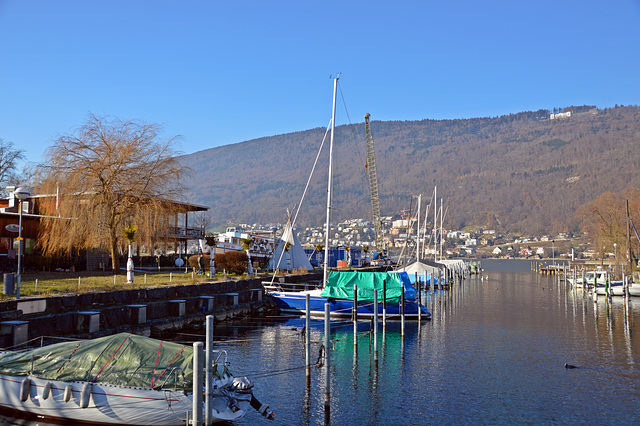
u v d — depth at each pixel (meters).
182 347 18.95
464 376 26.16
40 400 17.44
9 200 52.06
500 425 19.52
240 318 44.62
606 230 111.19
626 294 47.25
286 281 59.84
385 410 20.91
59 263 49.25
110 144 44.94
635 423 19.86
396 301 44.66
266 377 25.31
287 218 78.38
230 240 73.19
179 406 16.86
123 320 30.88
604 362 29.48
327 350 20.39
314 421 19.58
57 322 26.38
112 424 17.09
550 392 23.61
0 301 24.12
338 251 109.94
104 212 44.19
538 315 51.19
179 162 49.41
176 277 46.03
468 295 77.06
